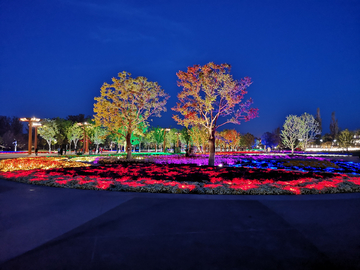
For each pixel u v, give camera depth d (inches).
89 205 255.9
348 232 182.4
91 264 133.7
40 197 293.7
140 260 138.5
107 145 3437.5
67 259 139.3
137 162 864.3
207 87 687.7
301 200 279.6
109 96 885.8
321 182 369.1
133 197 291.6
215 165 738.2
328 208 246.8
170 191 319.6
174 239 167.5
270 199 283.6
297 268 131.0
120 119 906.1
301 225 197.0
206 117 708.7
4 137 2687.0
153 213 227.3
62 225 195.3
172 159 893.8
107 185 343.0
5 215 221.9
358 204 263.0
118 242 162.4
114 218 212.7
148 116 948.0
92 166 649.6
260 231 183.2
